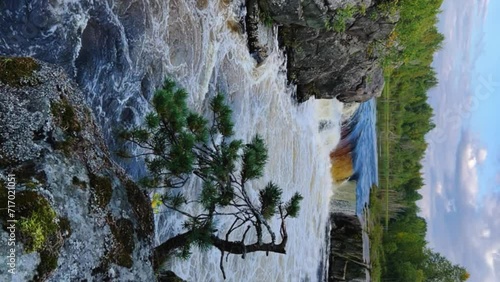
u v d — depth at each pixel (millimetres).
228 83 14586
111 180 6004
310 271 22797
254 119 16391
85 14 9359
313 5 15328
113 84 9891
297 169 21047
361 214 28641
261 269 16609
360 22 16719
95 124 6805
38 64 6320
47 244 4473
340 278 25469
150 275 6145
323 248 25094
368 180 32250
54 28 8797
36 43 8562
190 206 11305
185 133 7039
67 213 4980
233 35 14797
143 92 10742
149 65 10984
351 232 26469
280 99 18453
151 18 11086
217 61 13953
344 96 20500
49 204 4695
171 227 10648
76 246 4910
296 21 15906
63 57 8938
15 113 5434
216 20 13844
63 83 6402
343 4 15539
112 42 9930
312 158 23156
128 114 10203
